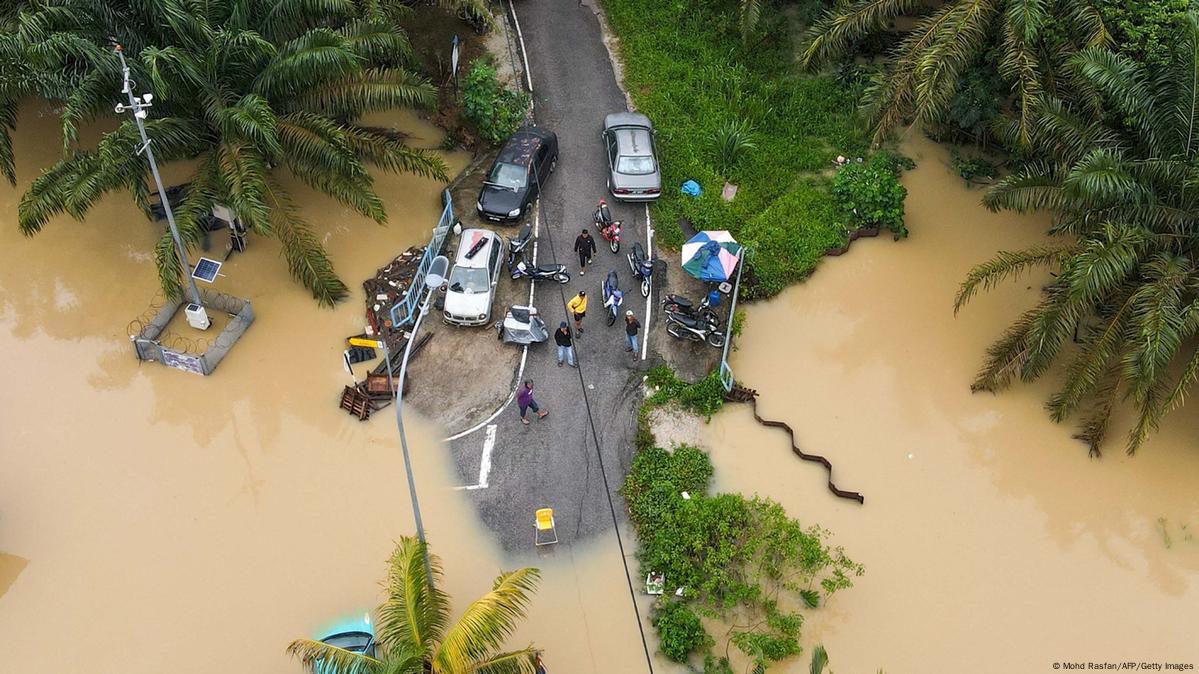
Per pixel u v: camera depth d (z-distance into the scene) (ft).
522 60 103.30
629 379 76.84
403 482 70.18
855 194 87.97
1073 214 74.13
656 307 82.02
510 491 69.72
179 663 60.64
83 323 79.56
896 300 84.23
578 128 96.78
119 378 75.97
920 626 63.93
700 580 64.08
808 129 96.78
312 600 63.87
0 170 89.71
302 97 79.97
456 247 85.97
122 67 71.00
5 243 85.25
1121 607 65.41
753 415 75.25
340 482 70.13
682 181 91.25
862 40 101.76
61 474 69.72
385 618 53.93
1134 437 68.49
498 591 49.70
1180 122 68.90
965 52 80.28
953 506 70.59
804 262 85.15
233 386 75.72
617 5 109.50
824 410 76.18
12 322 79.41
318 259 78.59
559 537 67.31
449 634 48.78
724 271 78.38
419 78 84.17
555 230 87.51
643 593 64.69
